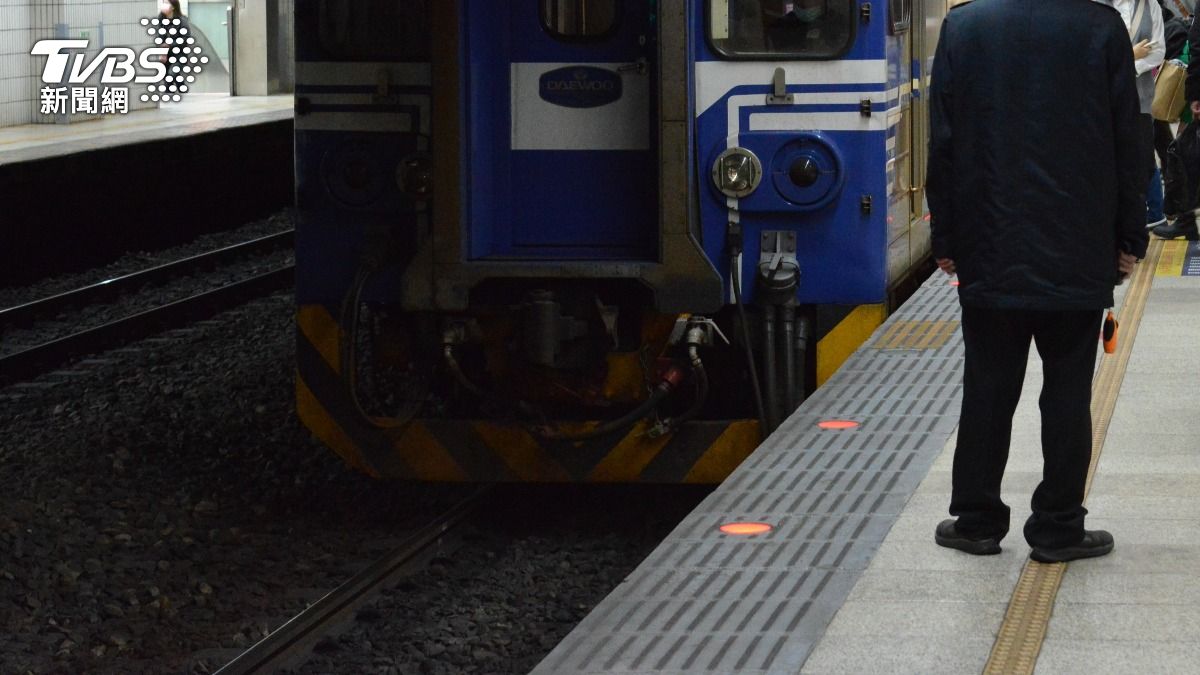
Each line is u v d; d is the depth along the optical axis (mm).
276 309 47875
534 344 25359
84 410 35250
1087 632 15789
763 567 17484
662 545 18250
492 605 23406
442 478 27125
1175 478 20797
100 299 48844
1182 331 29688
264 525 27312
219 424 33656
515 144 26203
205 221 66875
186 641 22172
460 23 24969
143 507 27734
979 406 17766
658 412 27250
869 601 16625
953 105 17266
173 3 89688
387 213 26453
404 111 26172
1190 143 39062
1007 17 17000
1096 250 16969
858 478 20438
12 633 22266
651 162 25875
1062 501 17672
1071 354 17469
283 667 21094
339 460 31234
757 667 14812
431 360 27031
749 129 25516
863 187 25625
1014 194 16922
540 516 28062
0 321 44094
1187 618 16109
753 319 26281
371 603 23281
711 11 25359
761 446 21797
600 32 25906
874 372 25094
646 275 25031
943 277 32750
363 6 26203
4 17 74188
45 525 26344
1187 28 39594
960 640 15562
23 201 53406
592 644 15375
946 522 18391
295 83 26562
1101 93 16906
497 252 26359
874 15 25359
